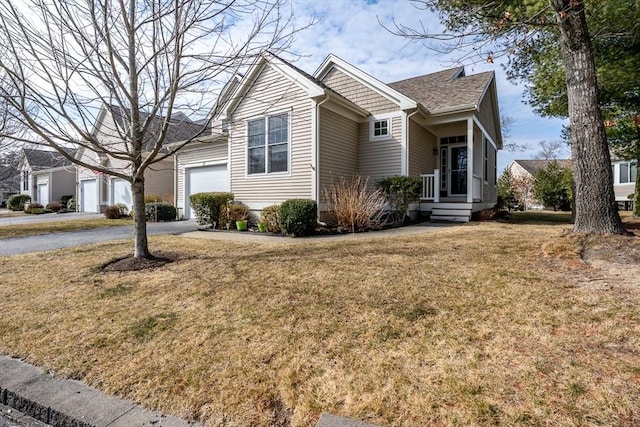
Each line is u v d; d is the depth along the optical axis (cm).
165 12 445
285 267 459
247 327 288
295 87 941
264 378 220
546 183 2184
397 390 199
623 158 1194
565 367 209
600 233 476
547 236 634
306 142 925
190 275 443
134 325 305
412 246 575
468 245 562
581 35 503
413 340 252
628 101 980
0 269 510
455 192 1284
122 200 1748
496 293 329
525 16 514
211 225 1045
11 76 416
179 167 1412
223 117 1030
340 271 427
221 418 191
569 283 345
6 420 215
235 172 1073
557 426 166
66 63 438
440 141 1309
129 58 484
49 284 429
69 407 206
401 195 955
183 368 237
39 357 263
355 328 275
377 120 1100
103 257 573
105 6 437
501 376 204
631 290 317
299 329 279
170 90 478
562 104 1026
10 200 2650
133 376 232
